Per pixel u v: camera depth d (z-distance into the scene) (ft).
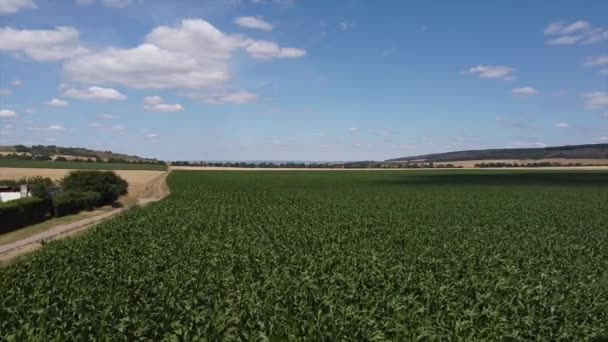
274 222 93.45
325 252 60.64
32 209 111.55
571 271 53.52
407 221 97.86
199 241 70.33
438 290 43.01
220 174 398.83
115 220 94.58
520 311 39.50
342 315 36.96
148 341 33.24
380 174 409.90
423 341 33.71
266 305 38.63
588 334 35.47
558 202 148.46
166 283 45.85
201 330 33.76
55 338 32.73
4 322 35.53
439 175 377.50
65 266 53.52
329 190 208.85
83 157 598.34
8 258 70.08
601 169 467.11
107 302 39.42
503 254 63.10
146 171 424.46
